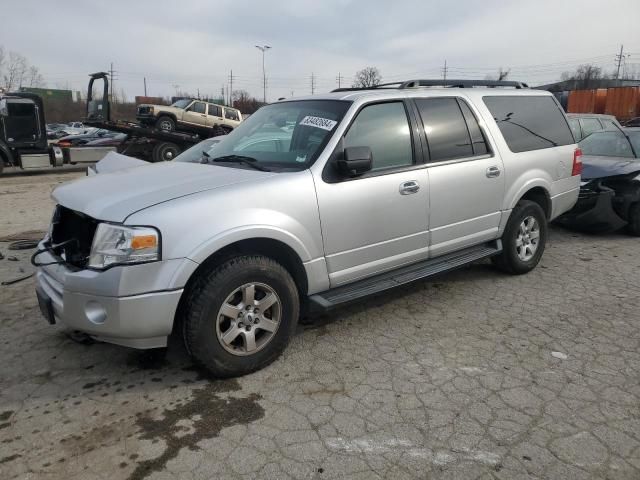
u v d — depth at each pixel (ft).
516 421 9.68
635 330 13.52
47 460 8.73
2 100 50.39
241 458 8.75
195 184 11.09
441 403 10.28
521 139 17.15
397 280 13.61
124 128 55.47
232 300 11.03
